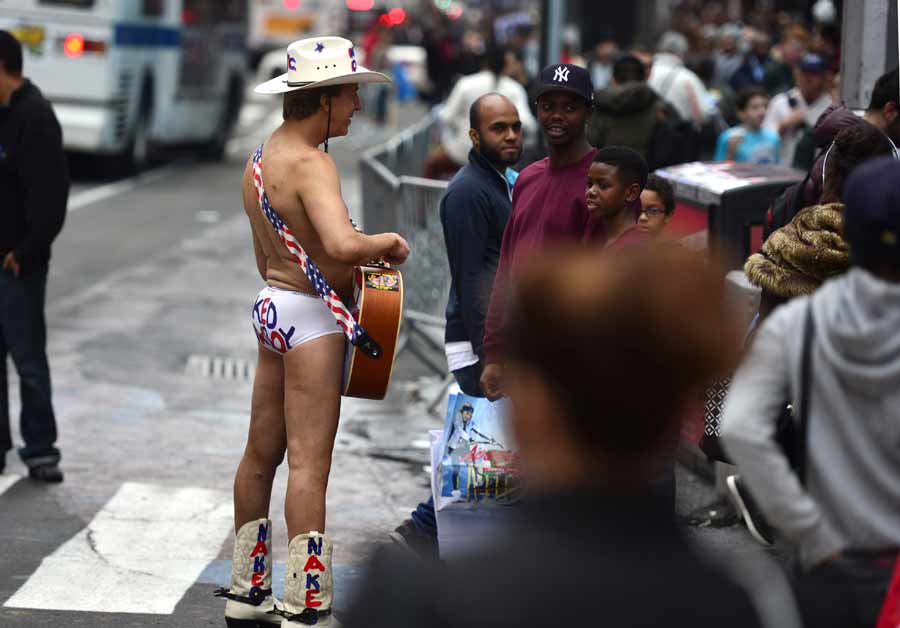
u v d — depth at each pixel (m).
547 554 4.04
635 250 4.26
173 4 46.19
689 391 4.09
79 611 10.66
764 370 6.26
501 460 10.11
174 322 24.08
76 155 46.78
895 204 6.02
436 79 63.81
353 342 9.40
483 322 11.52
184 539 12.66
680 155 20.78
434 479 10.34
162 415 17.69
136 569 11.75
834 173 10.56
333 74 9.55
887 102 11.98
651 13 61.34
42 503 13.56
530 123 30.52
